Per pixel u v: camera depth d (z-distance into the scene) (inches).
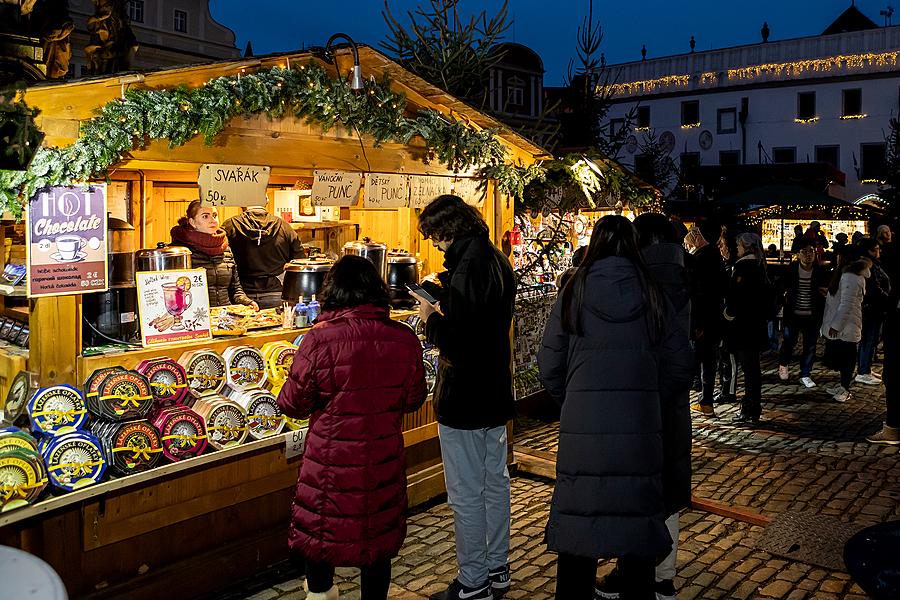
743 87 1408.7
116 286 149.3
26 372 140.3
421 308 151.9
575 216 326.3
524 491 222.5
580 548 121.3
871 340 376.5
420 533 191.9
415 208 209.2
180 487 151.6
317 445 125.2
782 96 1376.7
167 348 154.6
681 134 1476.4
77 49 706.2
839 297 337.4
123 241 150.4
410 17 333.1
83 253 139.9
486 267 143.3
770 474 237.9
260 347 172.1
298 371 122.9
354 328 125.5
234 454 154.3
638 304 122.0
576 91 451.2
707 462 250.4
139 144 145.3
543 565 173.8
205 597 157.5
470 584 149.6
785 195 607.2
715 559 175.9
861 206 732.0
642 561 127.3
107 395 138.8
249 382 164.2
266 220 234.5
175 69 149.4
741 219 754.2
